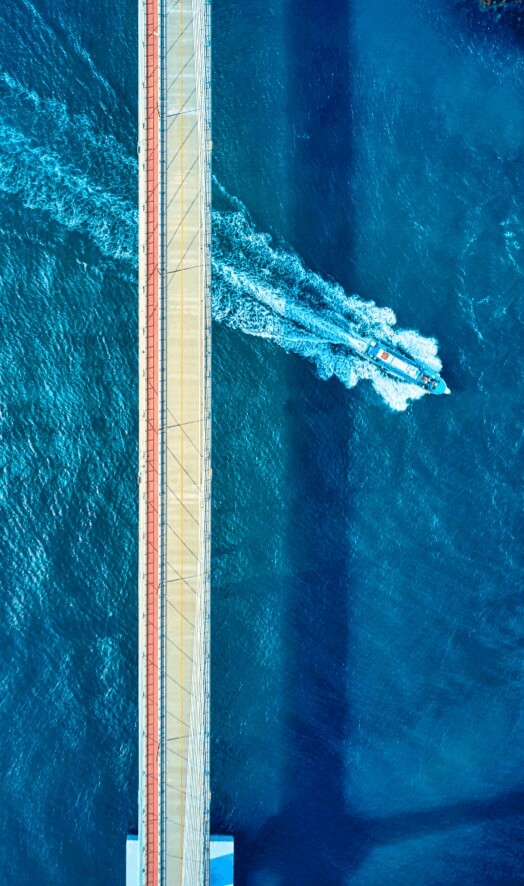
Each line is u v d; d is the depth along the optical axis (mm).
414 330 111875
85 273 106875
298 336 110000
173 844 96312
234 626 106938
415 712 108812
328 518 109125
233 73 110875
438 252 112562
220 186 109750
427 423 111062
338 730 107812
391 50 113000
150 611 97125
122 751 103375
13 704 102688
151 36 96750
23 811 101688
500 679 110000
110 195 108250
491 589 110438
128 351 106750
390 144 112625
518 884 107562
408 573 109688
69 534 104750
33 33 108188
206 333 96312
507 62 113938
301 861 105938
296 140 111312
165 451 97438
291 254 110688
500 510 110938
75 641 103938
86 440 105938
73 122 108188
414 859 107188
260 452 108625
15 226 106562
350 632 108625
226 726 106250
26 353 105875
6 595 103500
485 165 113312
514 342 112750
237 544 107750
